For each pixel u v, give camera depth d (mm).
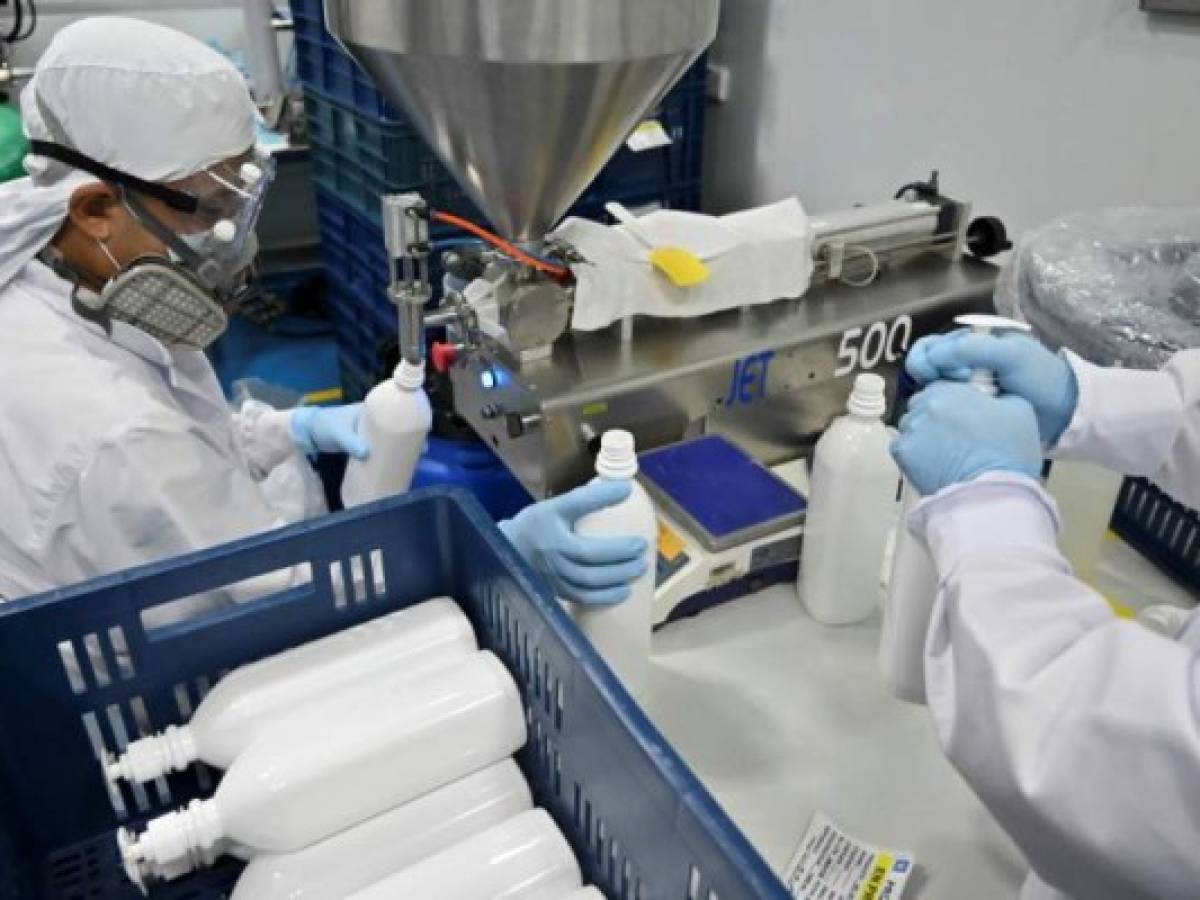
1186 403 755
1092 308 1038
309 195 3207
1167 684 458
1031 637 524
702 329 1263
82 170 920
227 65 966
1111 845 471
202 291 988
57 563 945
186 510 920
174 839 649
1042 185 1525
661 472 1096
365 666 766
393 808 715
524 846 685
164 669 742
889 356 1347
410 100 785
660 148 2082
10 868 674
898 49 1723
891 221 1400
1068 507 1039
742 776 852
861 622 1049
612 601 876
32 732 698
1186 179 1315
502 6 666
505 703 741
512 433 1171
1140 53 1328
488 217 954
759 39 2051
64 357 931
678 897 570
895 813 818
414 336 1062
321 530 757
